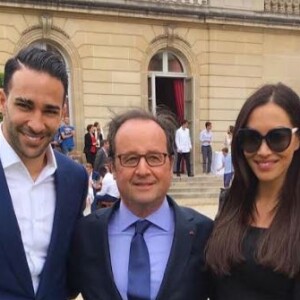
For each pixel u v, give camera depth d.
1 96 2.68
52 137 2.67
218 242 2.58
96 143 16.30
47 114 2.59
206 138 19.16
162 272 2.62
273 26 20.83
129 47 18.89
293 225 2.47
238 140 2.63
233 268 2.53
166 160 2.62
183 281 2.63
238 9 20.28
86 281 2.72
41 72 2.54
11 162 2.66
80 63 18.22
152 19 19.09
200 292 2.72
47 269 2.71
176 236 2.65
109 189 9.70
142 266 2.61
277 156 2.52
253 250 2.49
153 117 2.67
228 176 14.71
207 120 20.22
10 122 2.58
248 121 2.57
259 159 2.55
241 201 2.67
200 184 17.56
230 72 20.42
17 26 17.12
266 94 2.54
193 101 20.00
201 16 19.69
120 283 2.62
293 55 21.36
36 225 2.72
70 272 2.87
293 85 21.45
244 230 2.58
